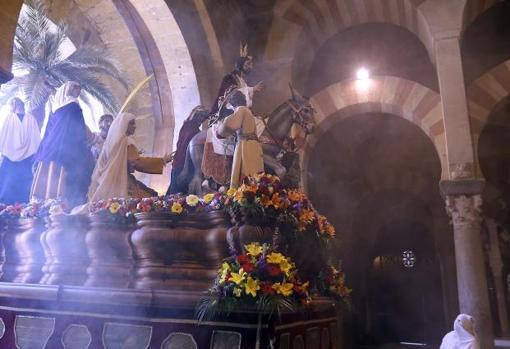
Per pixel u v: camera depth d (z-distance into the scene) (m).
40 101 10.91
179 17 11.11
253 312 4.76
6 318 5.88
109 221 5.84
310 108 8.93
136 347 5.07
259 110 12.70
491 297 19.33
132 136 11.84
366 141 19.44
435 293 22.73
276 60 13.13
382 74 15.48
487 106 12.79
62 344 5.40
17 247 6.47
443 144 12.61
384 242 24.08
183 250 5.49
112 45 12.34
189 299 4.98
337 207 19.64
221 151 7.05
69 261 6.07
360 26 15.52
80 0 11.80
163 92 11.73
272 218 5.27
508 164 18.16
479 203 9.92
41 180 7.25
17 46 11.01
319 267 6.51
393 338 22.61
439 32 11.19
